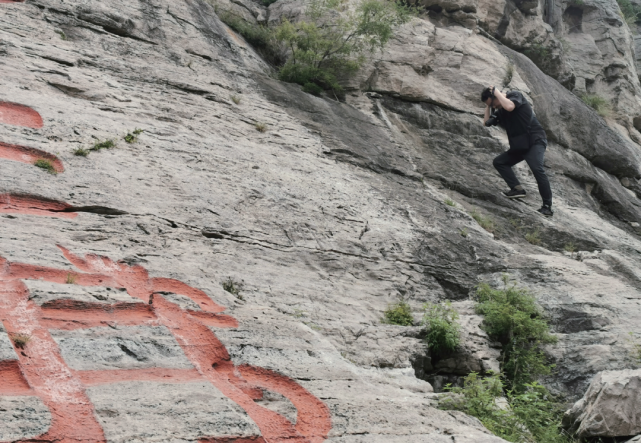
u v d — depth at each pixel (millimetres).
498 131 11773
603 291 7324
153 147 6992
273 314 4938
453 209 8914
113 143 6676
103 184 5977
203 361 4008
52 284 4105
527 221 9484
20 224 4949
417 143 10891
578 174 11867
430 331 6051
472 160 11000
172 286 4785
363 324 5859
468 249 7953
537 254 8500
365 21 11117
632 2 22078
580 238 9359
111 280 4539
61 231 5098
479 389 4891
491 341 6414
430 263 7422
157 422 3158
